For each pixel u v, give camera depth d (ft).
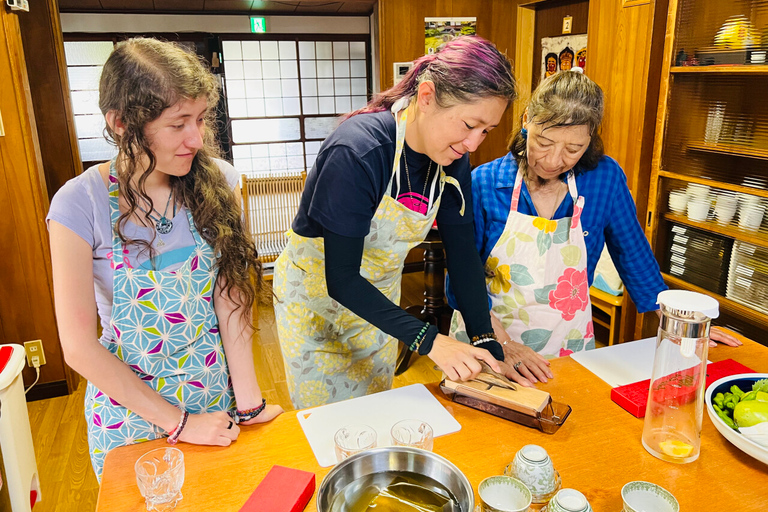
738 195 7.58
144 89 3.08
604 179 5.07
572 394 4.03
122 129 3.27
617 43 9.18
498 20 14.87
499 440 3.49
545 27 14.19
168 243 3.66
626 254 5.42
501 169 5.24
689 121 8.11
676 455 3.25
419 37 14.52
